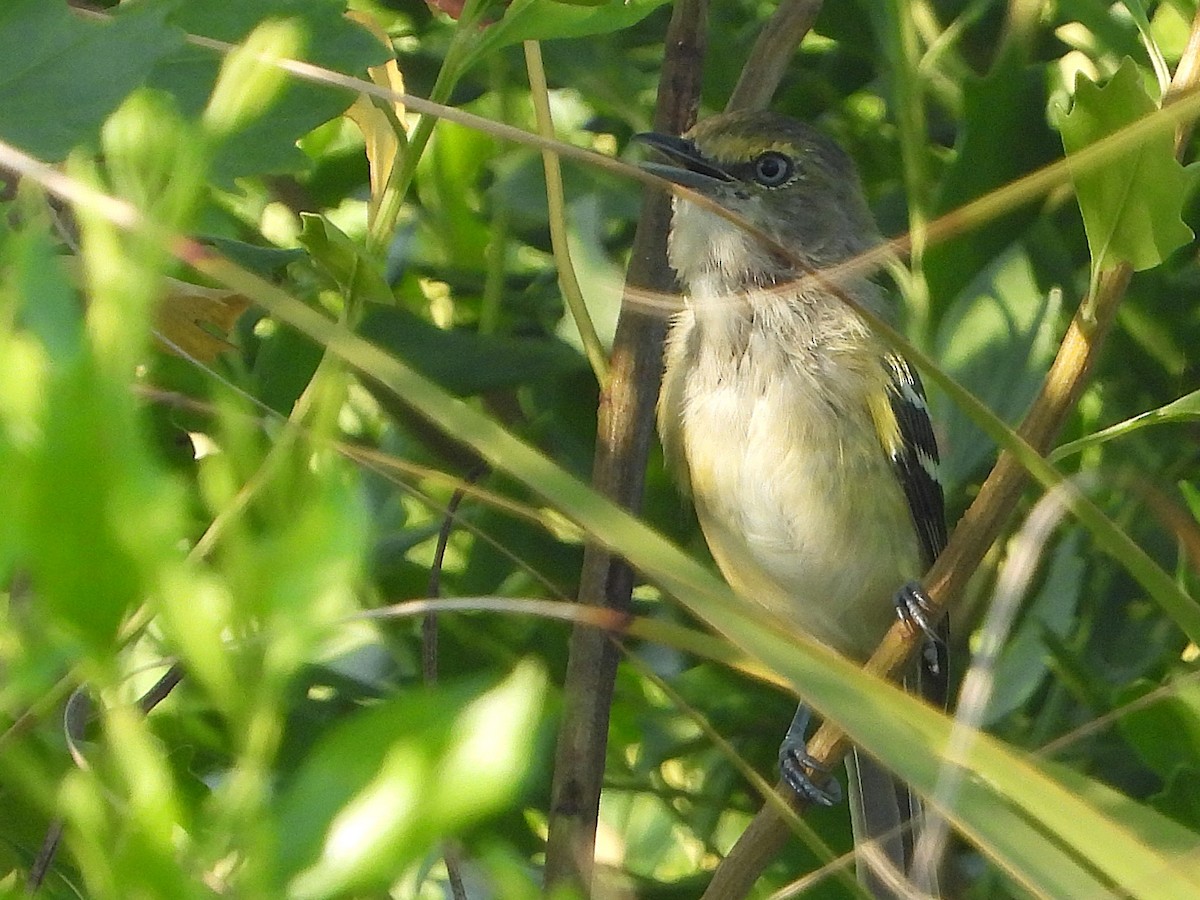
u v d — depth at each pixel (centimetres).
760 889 324
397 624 324
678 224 329
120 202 168
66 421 122
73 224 285
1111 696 323
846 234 329
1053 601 324
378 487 325
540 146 298
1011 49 325
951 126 329
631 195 327
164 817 137
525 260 330
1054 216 328
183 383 319
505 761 127
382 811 129
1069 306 327
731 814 328
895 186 330
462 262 328
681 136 325
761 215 328
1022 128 325
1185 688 320
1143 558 264
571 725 320
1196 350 327
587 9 317
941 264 325
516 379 324
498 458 235
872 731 214
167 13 278
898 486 328
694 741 326
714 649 250
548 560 325
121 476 123
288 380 322
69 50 272
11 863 312
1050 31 328
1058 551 324
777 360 328
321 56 317
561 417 327
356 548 134
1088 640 325
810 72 330
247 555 134
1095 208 316
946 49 328
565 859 319
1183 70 317
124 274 141
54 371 123
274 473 174
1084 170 316
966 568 319
